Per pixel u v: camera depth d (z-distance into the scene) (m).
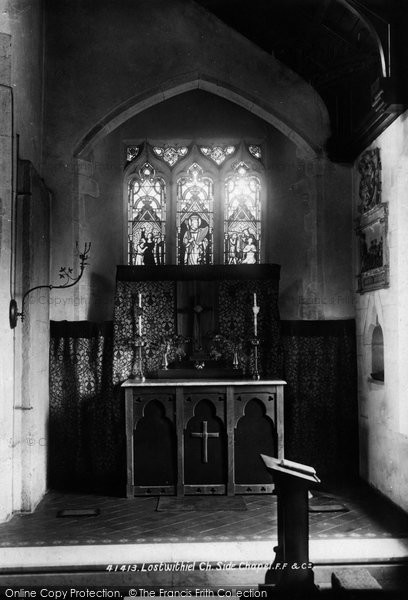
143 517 6.90
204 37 8.91
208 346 9.09
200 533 6.29
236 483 7.90
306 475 4.82
